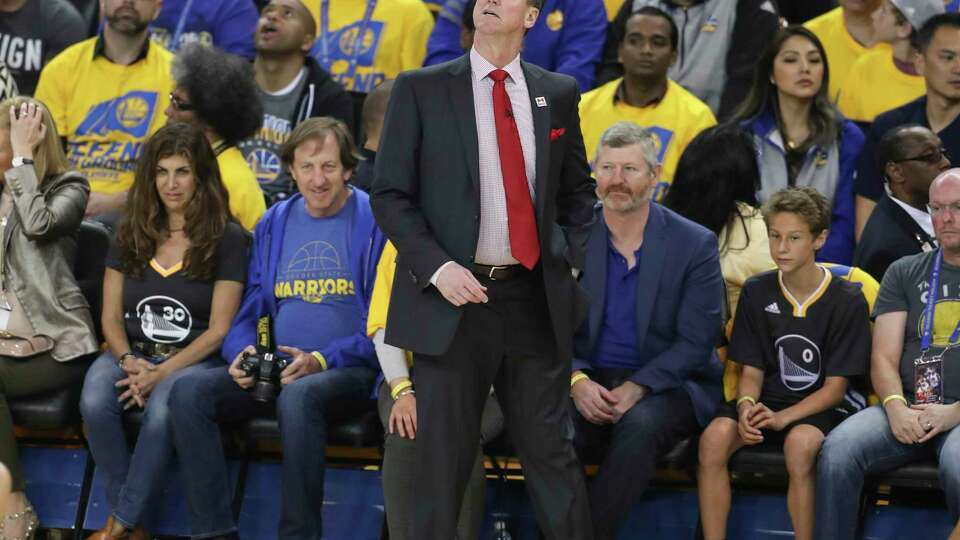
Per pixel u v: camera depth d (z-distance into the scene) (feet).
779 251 48.29
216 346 52.65
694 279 49.11
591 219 41.11
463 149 38.78
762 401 49.42
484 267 39.45
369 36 69.82
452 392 39.63
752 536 48.65
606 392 47.83
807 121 59.21
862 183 58.49
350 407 50.26
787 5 72.02
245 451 51.60
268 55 66.18
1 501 31.07
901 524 47.44
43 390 52.95
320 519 48.96
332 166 51.83
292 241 52.75
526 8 38.88
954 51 57.82
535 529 49.93
